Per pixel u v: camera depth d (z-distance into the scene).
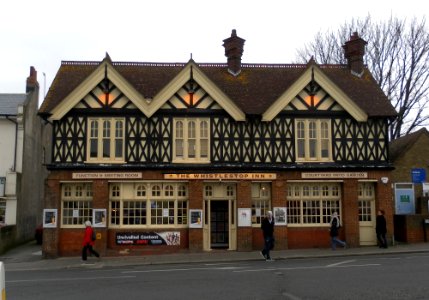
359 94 24.66
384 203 22.95
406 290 10.78
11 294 11.29
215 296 10.47
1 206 26.41
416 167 26.08
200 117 22.72
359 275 13.23
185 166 22.09
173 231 22.27
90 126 22.30
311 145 23.12
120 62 25.41
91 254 21.55
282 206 22.45
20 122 27.06
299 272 14.25
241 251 21.97
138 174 21.97
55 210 21.58
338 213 23.19
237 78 25.16
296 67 26.25
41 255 22.28
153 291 11.30
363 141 23.22
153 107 22.19
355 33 26.58
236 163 22.45
